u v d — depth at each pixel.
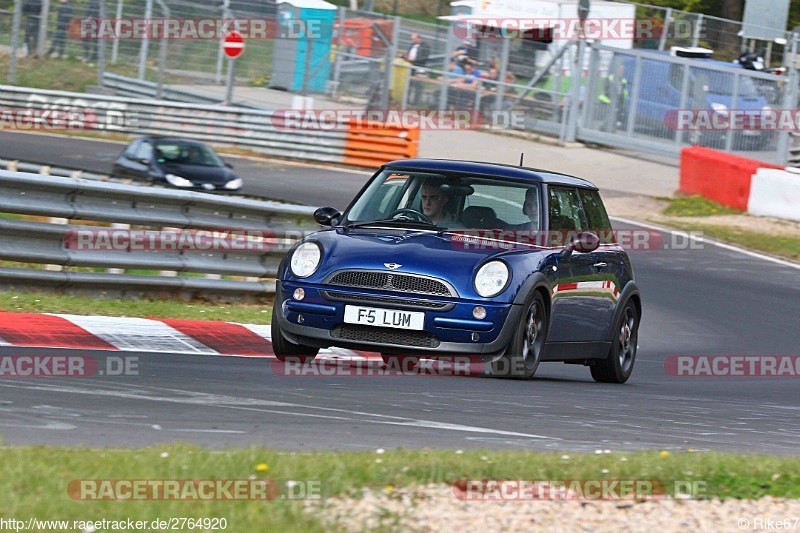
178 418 18.86
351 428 18.98
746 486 15.12
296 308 26.78
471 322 25.84
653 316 48.53
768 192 76.69
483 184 29.34
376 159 90.69
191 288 38.41
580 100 104.12
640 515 13.58
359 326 26.33
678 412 25.27
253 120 95.00
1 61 106.38
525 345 26.98
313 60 109.62
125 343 29.41
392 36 105.62
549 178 30.16
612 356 32.16
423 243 27.28
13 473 13.03
